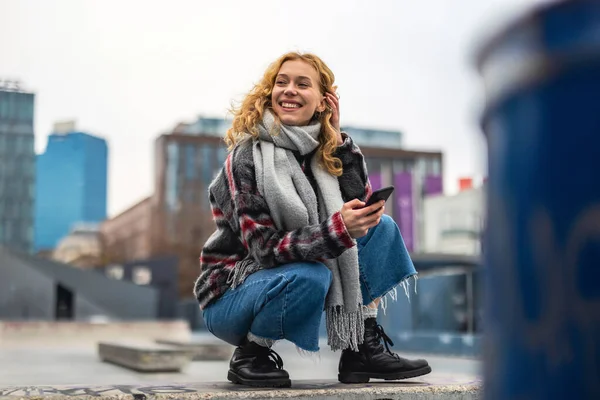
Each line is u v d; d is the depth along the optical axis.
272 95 2.42
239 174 2.30
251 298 2.22
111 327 14.15
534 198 0.81
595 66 0.75
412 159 58.88
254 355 2.34
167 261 25.50
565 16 0.76
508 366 0.84
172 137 59.56
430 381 2.54
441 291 11.07
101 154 57.44
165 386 2.34
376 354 2.45
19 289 22.09
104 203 56.59
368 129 59.62
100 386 2.36
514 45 0.80
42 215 54.09
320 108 2.47
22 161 43.81
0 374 5.47
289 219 2.26
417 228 27.33
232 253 2.40
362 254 2.43
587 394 0.77
